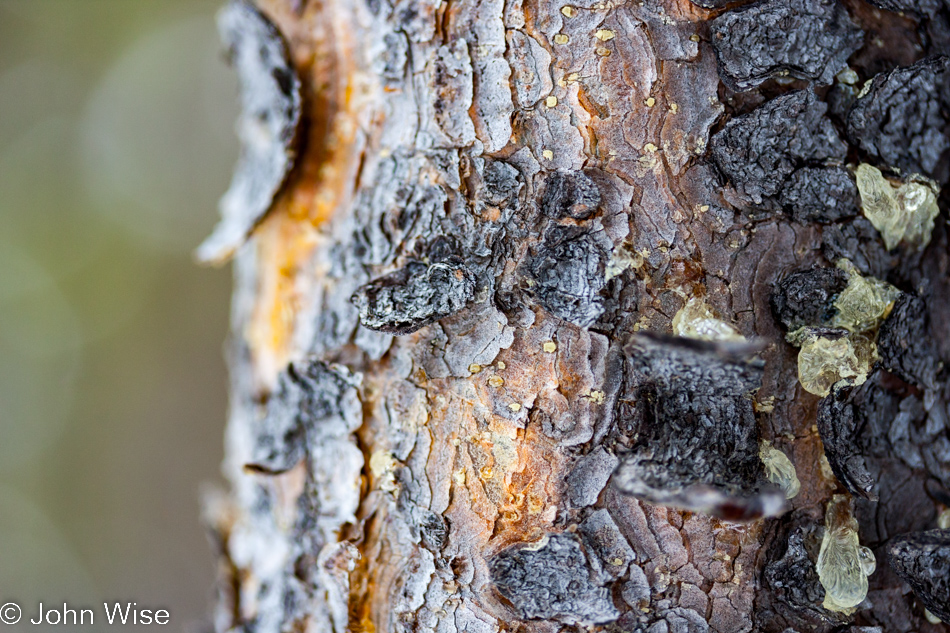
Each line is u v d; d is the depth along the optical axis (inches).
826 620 13.1
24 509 29.4
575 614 13.0
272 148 14.0
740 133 13.0
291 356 14.2
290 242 14.2
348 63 13.8
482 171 13.3
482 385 13.2
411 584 13.4
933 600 12.8
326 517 13.7
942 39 13.1
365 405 13.6
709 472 12.8
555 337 13.1
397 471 13.5
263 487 14.5
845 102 13.1
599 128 13.2
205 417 28.6
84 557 29.1
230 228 14.4
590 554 13.1
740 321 13.1
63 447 29.5
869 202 13.1
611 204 13.1
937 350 13.1
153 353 29.2
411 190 13.4
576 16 13.2
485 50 13.3
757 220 13.1
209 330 28.8
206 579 28.0
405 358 13.4
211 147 28.5
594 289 13.0
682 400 12.9
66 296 29.4
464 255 13.2
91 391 29.4
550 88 13.2
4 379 29.5
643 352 12.5
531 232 13.2
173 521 28.6
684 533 13.1
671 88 13.1
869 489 13.0
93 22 28.9
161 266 29.2
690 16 13.1
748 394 12.9
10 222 29.2
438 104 13.4
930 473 13.2
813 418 13.1
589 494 13.1
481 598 13.3
